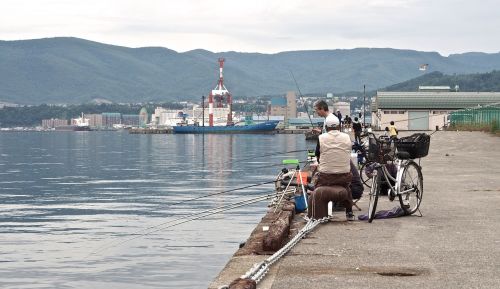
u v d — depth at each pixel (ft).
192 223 82.02
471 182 67.51
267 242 33.83
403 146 44.32
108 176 180.34
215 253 64.08
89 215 98.48
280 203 51.67
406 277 27.32
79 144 508.53
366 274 27.91
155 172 192.54
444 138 160.56
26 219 95.76
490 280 26.66
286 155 286.87
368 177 57.41
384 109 402.72
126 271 58.13
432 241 35.45
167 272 57.00
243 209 94.48
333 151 42.55
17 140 648.79
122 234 77.87
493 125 181.68
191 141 554.46
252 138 638.12
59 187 150.71
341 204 44.19
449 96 404.98
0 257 65.87
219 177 168.25
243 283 25.09
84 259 63.87
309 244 34.78
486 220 42.83
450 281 26.53
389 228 39.93
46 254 67.31
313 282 26.58
